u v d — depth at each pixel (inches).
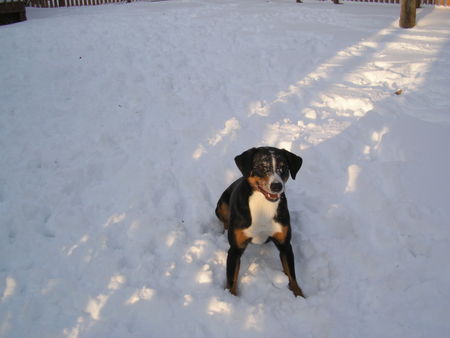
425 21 183.6
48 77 141.3
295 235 75.2
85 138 106.2
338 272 66.7
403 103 110.0
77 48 168.2
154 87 132.3
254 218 62.4
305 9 231.3
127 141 104.7
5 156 98.5
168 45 168.7
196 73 141.3
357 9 226.8
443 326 56.2
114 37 181.8
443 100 110.3
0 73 144.7
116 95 128.3
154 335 56.2
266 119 110.1
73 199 84.6
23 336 55.9
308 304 60.7
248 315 58.4
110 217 79.0
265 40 169.0
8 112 119.2
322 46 157.4
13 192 86.1
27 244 72.5
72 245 72.2
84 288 63.1
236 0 277.1
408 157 89.2
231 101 122.1
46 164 96.2
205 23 201.2
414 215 75.7
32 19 244.2
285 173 63.6
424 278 64.3
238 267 64.7
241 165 63.5
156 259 69.4
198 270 66.2
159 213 81.2
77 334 56.0
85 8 280.4
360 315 59.3
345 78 129.3
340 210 80.1
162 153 99.7
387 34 168.1
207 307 59.6
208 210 82.4
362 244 72.4
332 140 98.2
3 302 60.7
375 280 65.0
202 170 94.0
